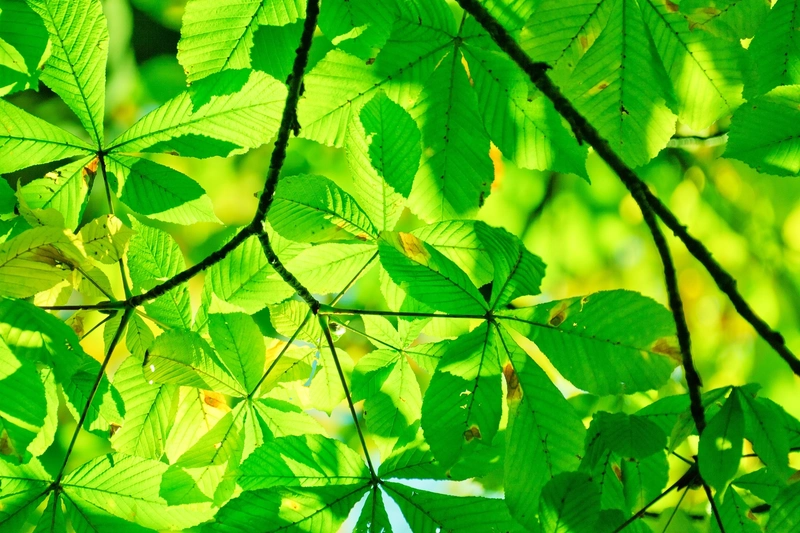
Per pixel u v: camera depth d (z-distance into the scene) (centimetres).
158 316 313
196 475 310
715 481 297
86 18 307
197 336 310
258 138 309
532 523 304
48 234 303
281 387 318
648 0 304
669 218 296
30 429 297
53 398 309
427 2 306
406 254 304
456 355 304
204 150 309
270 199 307
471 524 307
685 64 306
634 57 306
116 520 308
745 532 309
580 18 305
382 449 321
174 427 315
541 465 304
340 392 320
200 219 312
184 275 308
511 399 304
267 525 305
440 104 310
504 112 309
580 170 310
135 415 313
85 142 309
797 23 304
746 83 306
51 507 307
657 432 303
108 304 307
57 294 311
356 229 310
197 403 315
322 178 308
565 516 301
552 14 305
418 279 304
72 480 308
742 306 294
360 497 308
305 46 302
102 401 309
